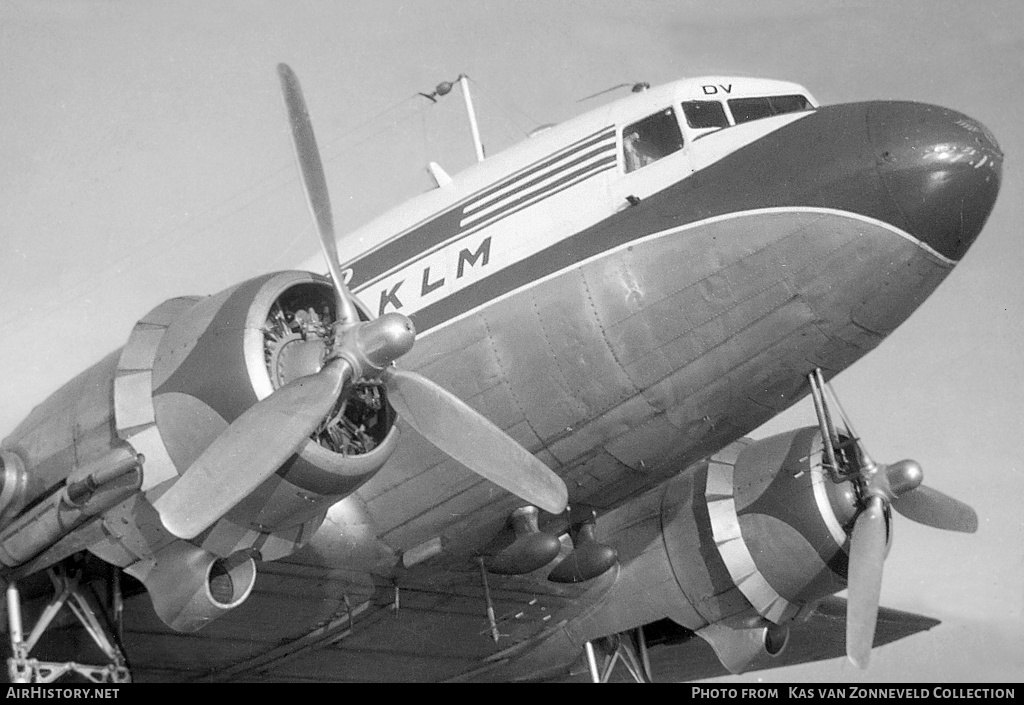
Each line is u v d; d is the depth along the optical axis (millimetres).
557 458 8625
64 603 8297
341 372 7348
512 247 8766
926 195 7863
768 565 8906
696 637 10039
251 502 7488
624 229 8453
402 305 8969
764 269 8109
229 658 9258
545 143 9156
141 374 7848
